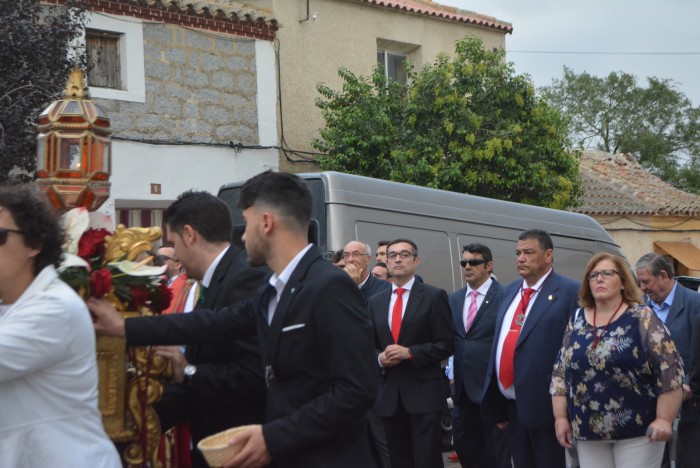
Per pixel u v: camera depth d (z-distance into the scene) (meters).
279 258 3.36
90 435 2.96
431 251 9.70
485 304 7.04
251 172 14.34
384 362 6.64
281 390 3.28
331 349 3.16
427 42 18.03
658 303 6.73
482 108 15.70
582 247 11.72
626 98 41.62
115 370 3.55
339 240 8.80
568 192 16.00
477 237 10.25
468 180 15.03
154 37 13.26
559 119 16.45
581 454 5.19
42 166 3.70
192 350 4.12
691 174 40.03
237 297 3.94
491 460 6.98
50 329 2.83
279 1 15.56
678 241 23.94
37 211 2.96
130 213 12.95
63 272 3.30
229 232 4.15
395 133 15.38
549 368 5.96
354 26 16.78
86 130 3.69
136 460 3.62
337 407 3.08
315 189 8.99
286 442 3.08
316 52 16.09
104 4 12.62
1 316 2.93
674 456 6.30
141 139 12.94
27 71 9.54
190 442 4.19
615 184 24.66
